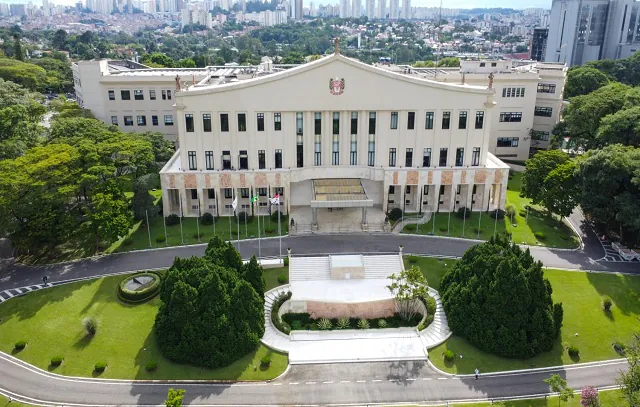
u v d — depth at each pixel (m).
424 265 78.88
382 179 94.69
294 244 84.88
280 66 135.88
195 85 101.75
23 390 56.53
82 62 128.38
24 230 77.50
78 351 61.75
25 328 65.25
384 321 69.25
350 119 92.75
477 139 94.31
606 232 88.81
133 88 131.12
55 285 73.69
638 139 98.69
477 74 126.62
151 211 91.81
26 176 75.94
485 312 62.56
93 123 107.19
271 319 67.25
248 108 90.06
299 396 56.31
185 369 59.50
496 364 60.72
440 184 94.69
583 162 85.75
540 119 135.38
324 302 70.31
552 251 84.44
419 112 91.88
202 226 91.19
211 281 60.16
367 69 88.50
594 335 65.06
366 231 89.31
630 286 74.62
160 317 61.91
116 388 56.91
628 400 49.09
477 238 87.50
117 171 93.12
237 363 60.69
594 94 120.69
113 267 78.25
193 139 91.31
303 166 94.88
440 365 60.72
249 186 92.88
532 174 93.50
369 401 55.72
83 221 83.38
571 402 55.28
